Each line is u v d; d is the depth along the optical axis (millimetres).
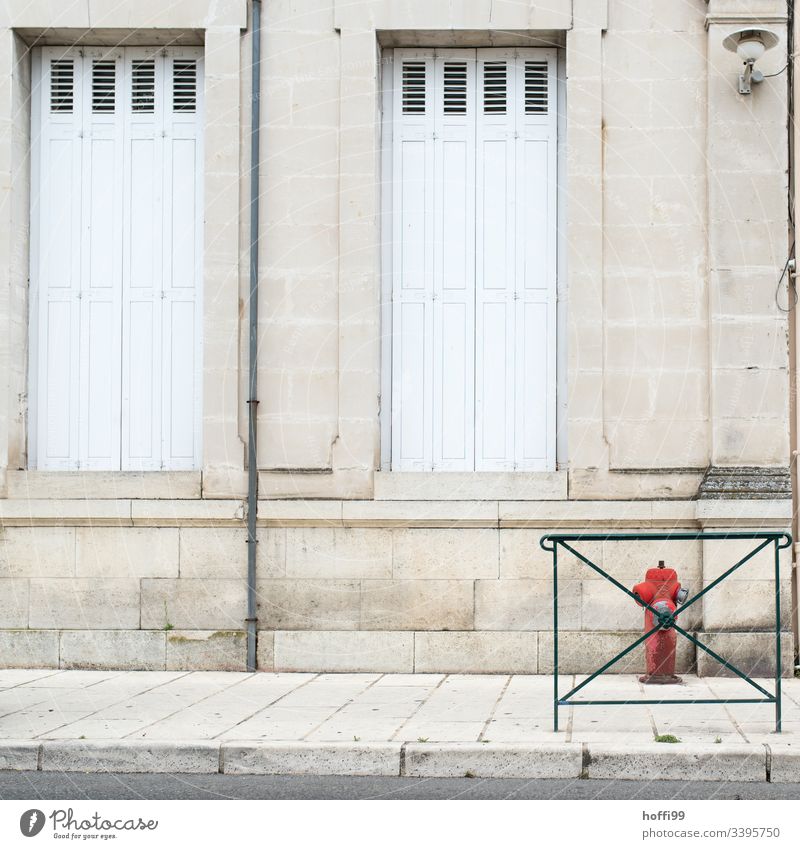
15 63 10836
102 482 10594
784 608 10125
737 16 10352
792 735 7699
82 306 11156
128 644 10523
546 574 10375
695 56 10523
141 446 11047
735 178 10352
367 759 7410
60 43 11156
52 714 8508
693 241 10453
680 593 9805
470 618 10398
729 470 10188
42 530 10633
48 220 11188
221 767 7469
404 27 10633
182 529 10562
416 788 7059
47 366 11125
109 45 11195
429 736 7703
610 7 10570
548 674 10320
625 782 7191
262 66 10695
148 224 11180
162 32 10867
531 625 10367
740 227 10328
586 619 10312
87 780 7289
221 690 9500
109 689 9547
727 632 10086
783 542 10141
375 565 10469
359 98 10617
